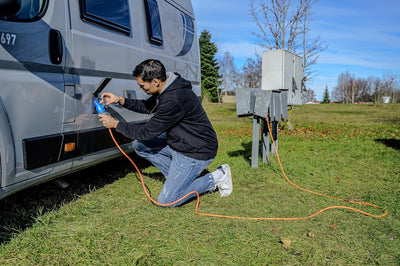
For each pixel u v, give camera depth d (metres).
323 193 3.77
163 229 2.64
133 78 3.59
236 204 3.30
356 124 12.87
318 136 9.04
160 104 2.77
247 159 5.52
